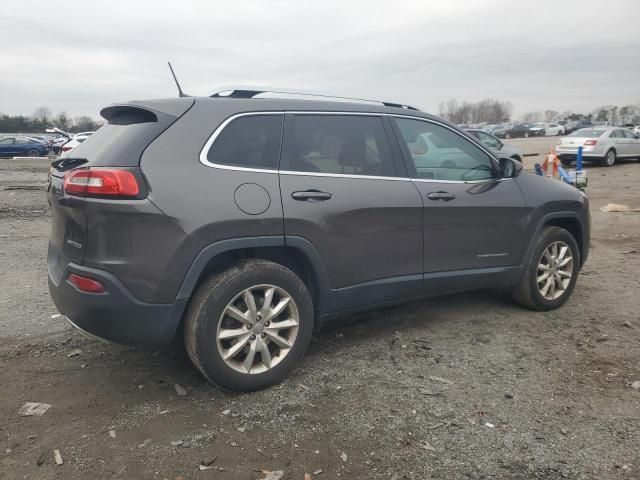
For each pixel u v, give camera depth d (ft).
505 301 16.97
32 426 9.78
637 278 19.53
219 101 11.16
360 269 12.28
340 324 15.02
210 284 10.44
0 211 34.94
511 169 14.80
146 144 10.16
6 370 12.05
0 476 8.38
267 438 9.48
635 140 73.46
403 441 9.41
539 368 12.17
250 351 10.87
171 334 10.31
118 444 9.25
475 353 13.02
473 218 14.06
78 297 10.00
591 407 10.44
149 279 9.87
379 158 12.85
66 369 12.15
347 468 8.68
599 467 8.67
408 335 14.17
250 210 10.61
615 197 42.75
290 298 11.26
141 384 11.47
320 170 11.84
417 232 13.08
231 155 10.84
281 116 11.66
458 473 8.56
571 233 17.16
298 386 11.37
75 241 10.23
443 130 14.33
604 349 13.17
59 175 10.98
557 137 195.72
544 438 9.46
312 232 11.37
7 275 19.77
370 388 11.27
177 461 8.80
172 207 9.93
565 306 16.53
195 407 10.52
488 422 9.98
